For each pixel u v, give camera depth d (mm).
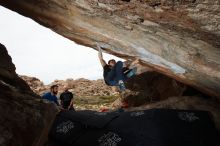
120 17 5930
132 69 8648
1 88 4629
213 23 4254
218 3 3699
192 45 5598
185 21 4641
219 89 7188
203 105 8711
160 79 12641
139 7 4914
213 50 5227
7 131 4102
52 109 5336
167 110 6914
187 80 8594
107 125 6676
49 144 6734
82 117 7145
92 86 52312
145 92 12773
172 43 6113
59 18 7852
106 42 8781
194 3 3939
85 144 6387
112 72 8375
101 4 5629
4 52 5648
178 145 6023
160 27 5562
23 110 4582
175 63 7199
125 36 7188
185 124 6543
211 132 6496
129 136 6219
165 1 4242
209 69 6168
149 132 6270
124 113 7027
